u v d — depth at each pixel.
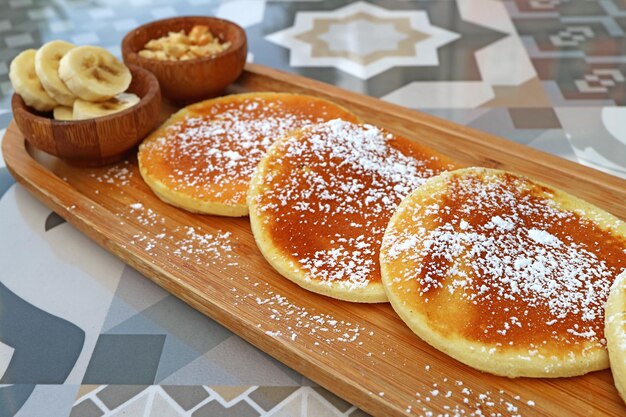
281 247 0.38
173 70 0.47
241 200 0.41
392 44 0.59
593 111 0.51
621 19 0.61
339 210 0.39
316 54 0.57
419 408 0.33
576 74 0.55
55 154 0.43
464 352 0.34
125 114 0.43
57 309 0.38
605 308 0.34
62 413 0.34
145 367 0.36
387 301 0.37
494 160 0.44
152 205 0.42
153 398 0.35
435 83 0.54
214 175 0.42
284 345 0.35
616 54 0.57
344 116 0.46
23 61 0.44
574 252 0.37
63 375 0.36
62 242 0.41
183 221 0.41
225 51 0.48
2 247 0.41
